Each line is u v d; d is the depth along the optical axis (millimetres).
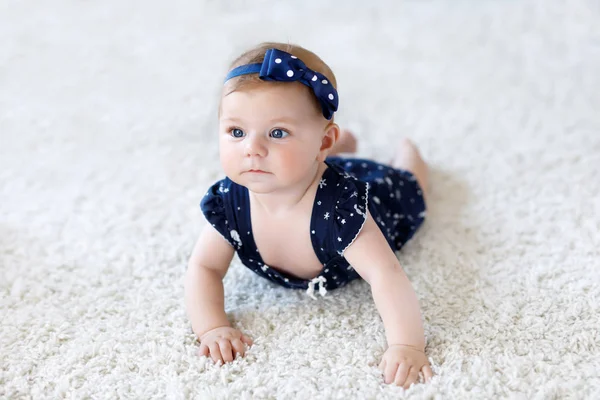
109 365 1085
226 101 1024
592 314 1161
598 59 2150
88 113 1934
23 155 1726
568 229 1395
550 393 989
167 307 1213
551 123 1803
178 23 2545
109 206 1520
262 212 1129
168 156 1720
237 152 1023
